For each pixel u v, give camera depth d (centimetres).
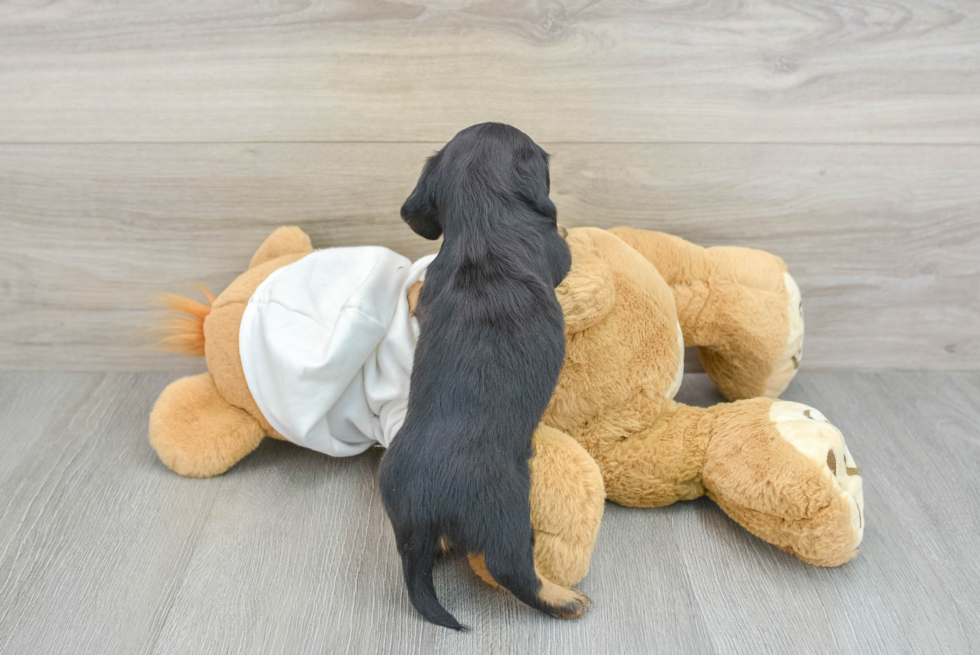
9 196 152
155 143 147
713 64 141
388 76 141
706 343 145
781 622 110
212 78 142
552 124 146
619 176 152
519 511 99
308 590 115
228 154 148
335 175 151
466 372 101
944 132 148
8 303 164
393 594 114
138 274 162
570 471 109
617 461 126
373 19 136
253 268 144
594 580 117
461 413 100
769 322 141
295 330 124
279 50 139
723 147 149
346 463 144
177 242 158
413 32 137
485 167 111
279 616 110
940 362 173
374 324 120
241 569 118
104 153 148
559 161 150
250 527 127
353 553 122
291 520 129
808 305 166
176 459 135
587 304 113
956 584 117
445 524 98
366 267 131
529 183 112
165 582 116
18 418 154
